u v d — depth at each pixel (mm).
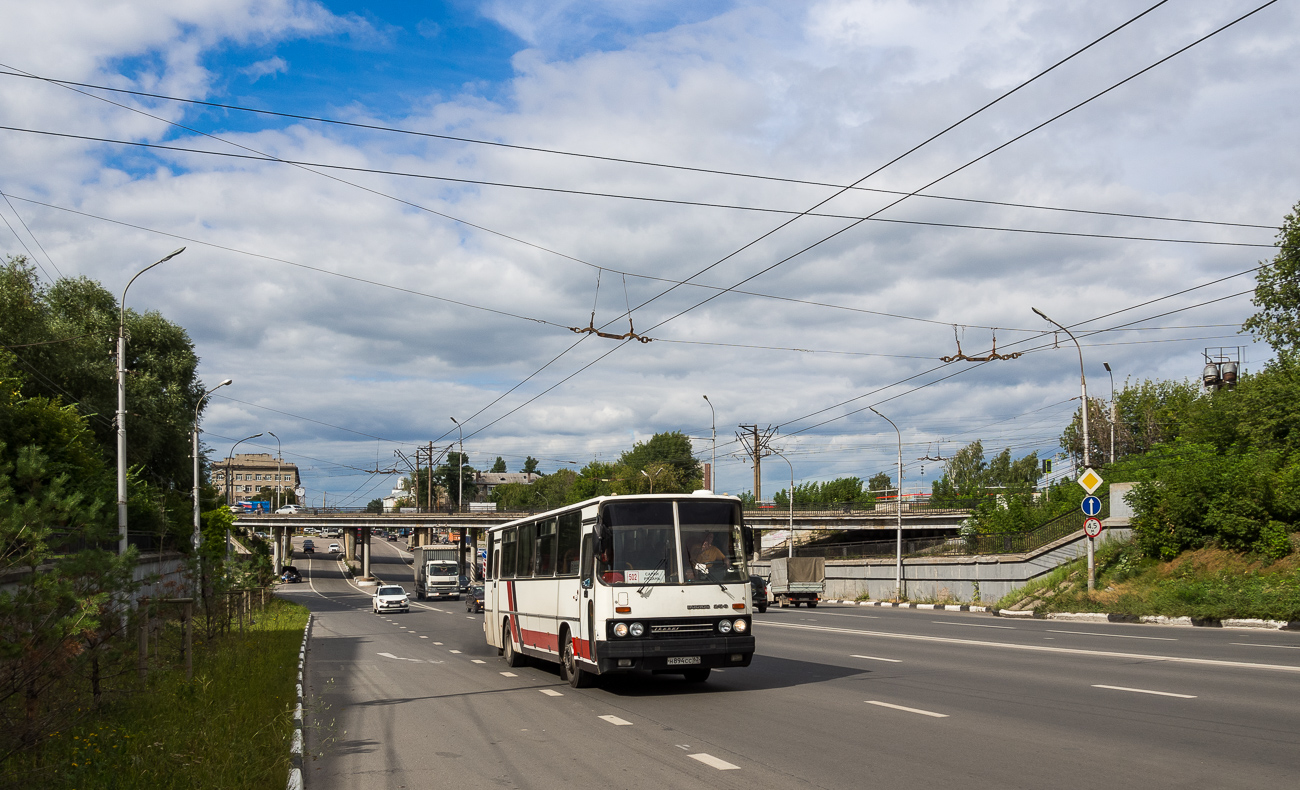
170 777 8180
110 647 10859
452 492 146375
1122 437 80250
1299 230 39219
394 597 51719
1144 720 10398
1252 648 18703
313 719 12727
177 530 41094
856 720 11109
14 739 8758
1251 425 40469
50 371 41812
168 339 53750
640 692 14492
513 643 20031
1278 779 7527
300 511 104938
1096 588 33125
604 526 14055
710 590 13922
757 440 84875
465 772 8898
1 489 8594
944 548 52938
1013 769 8148
